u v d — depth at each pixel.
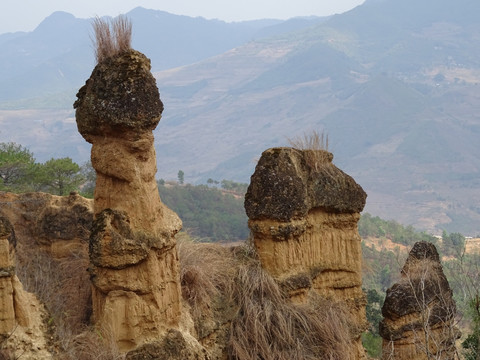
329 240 12.70
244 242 12.72
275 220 11.93
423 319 13.04
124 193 9.27
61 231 11.97
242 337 11.14
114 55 9.28
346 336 11.96
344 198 12.67
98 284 9.31
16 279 8.29
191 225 61.16
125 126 9.09
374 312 27.70
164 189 70.44
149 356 9.19
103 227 9.13
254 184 12.12
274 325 11.41
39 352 8.28
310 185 12.47
